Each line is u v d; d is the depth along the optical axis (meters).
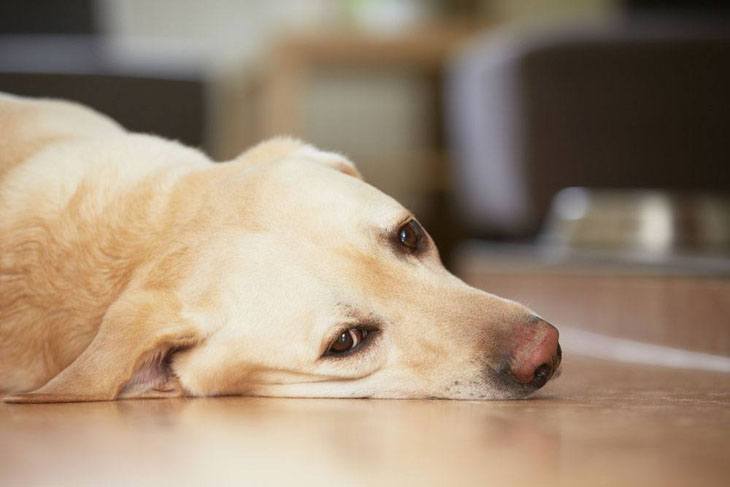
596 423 1.62
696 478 1.18
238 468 1.31
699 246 5.39
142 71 5.39
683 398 1.95
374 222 2.15
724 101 5.52
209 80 5.52
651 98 5.53
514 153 5.78
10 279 2.26
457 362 2.04
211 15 9.37
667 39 5.43
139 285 2.15
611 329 3.38
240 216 2.17
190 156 2.63
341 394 2.10
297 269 2.07
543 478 1.20
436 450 1.40
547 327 2.04
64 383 2.02
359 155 8.73
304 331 2.06
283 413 1.86
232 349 2.10
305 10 9.05
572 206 5.91
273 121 7.94
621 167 5.66
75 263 2.24
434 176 8.84
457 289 2.15
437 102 9.10
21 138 2.60
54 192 2.37
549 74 5.52
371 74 9.12
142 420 1.77
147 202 2.32
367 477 1.23
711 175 5.66
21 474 1.30
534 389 2.01
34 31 6.21
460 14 9.27
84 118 2.86
